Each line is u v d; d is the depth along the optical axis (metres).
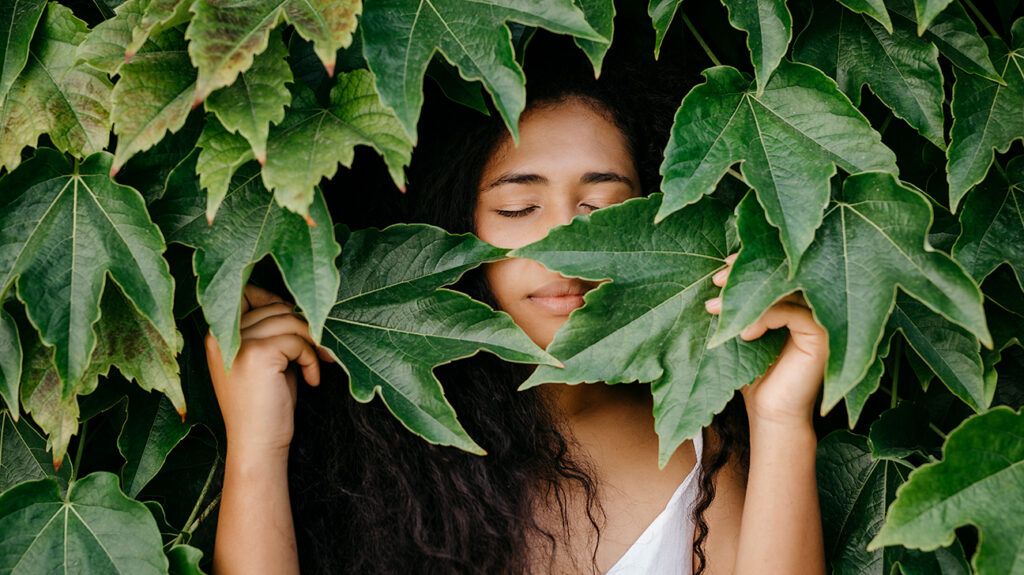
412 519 1.14
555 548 1.21
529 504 1.20
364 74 0.87
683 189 0.87
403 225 0.99
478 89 0.97
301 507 1.17
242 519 1.04
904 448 1.07
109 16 0.99
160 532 1.06
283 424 1.04
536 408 1.21
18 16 0.92
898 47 0.96
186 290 0.98
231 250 0.89
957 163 0.94
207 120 0.83
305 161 0.82
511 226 1.12
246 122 0.81
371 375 0.95
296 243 0.86
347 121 0.85
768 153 0.89
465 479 1.16
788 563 1.05
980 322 0.80
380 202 1.23
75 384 0.86
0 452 1.08
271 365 1.02
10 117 0.92
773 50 0.89
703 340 0.96
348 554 1.17
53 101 0.93
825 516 1.09
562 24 0.83
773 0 0.89
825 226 0.87
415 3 0.84
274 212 0.89
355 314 0.98
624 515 1.26
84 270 0.88
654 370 0.94
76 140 0.92
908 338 0.96
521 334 0.95
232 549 1.04
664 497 1.27
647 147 1.19
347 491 1.17
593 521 1.21
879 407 1.29
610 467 1.27
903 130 1.13
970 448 0.81
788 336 1.02
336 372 1.17
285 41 0.98
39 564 0.94
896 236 0.84
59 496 0.97
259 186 0.91
